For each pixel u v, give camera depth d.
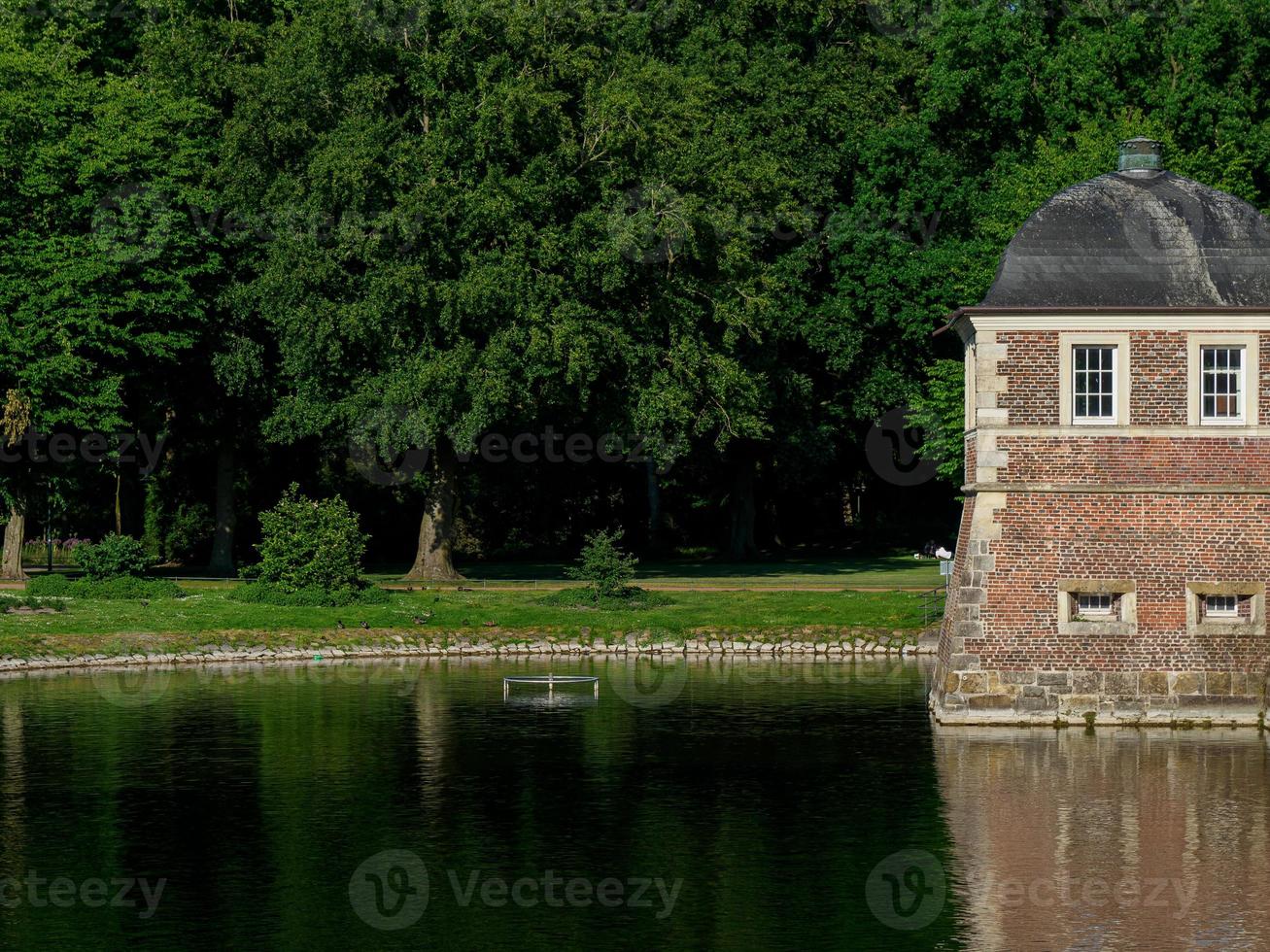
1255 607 56.16
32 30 104.62
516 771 52.94
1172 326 55.72
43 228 96.50
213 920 38.25
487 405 91.88
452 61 93.88
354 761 54.59
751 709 64.31
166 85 100.44
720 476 133.25
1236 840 43.62
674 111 96.81
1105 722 56.81
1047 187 89.81
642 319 98.56
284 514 89.94
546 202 93.56
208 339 103.00
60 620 81.88
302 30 94.75
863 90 114.12
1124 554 56.41
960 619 57.38
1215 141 97.00
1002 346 56.22
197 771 52.97
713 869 41.84
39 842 44.59
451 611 86.25
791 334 113.75
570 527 135.25
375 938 37.09
